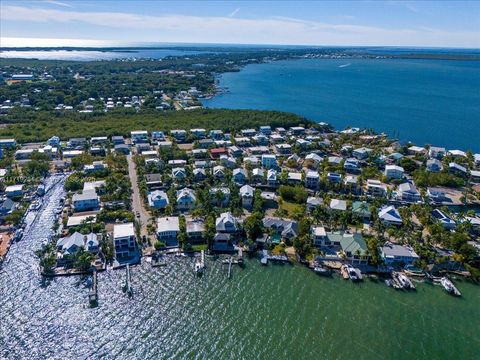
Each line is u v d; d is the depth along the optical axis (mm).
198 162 177000
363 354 80438
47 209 134875
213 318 88625
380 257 108500
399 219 128375
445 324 89500
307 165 186750
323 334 85125
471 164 195000
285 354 79625
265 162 182375
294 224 121812
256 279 102250
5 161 170125
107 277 100438
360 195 153375
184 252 111562
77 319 86875
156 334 83688
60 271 101312
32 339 81312
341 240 114875
